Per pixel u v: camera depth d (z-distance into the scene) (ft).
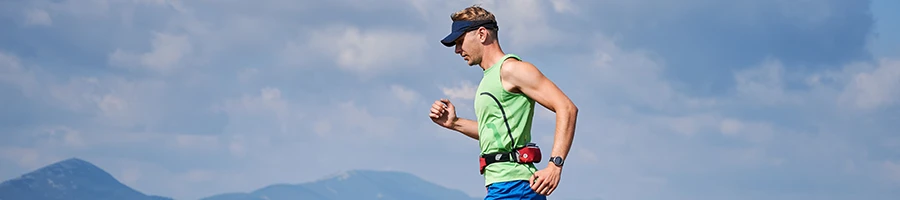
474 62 16.96
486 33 16.71
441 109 18.83
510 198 16.60
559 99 16.15
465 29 16.76
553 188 16.17
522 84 16.31
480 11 16.89
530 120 16.76
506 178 16.61
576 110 16.24
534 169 16.69
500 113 16.62
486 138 16.87
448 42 16.88
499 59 16.71
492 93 16.63
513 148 16.66
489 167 16.84
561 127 16.14
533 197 16.51
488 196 16.96
